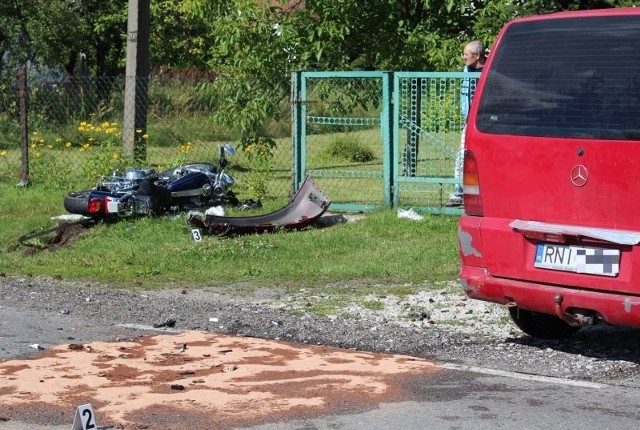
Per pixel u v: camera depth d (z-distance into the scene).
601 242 8.56
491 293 9.21
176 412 7.43
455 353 9.41
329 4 20.00
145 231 15.73
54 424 7.15
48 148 22.69
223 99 20.42
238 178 20.88
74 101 27.27
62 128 26.28
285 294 12.30
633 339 10.09
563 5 17.64
